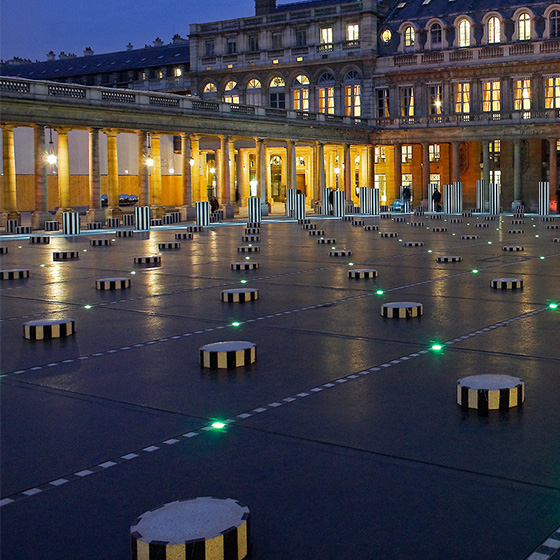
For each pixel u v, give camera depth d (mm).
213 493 6812
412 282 20938
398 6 86375
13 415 9180
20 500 6723
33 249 33156
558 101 76250
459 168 81688
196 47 92062
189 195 63281
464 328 14227
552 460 7473
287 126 72438
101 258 28625
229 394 9992
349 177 80562
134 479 7168
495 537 5891
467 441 8039
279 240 37688
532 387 10078
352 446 7957
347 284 20688
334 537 5941
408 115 82500
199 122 63781
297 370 11211
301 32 86938
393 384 10359
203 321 15266
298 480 7070
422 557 5609
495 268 24266
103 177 72500
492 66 78000
